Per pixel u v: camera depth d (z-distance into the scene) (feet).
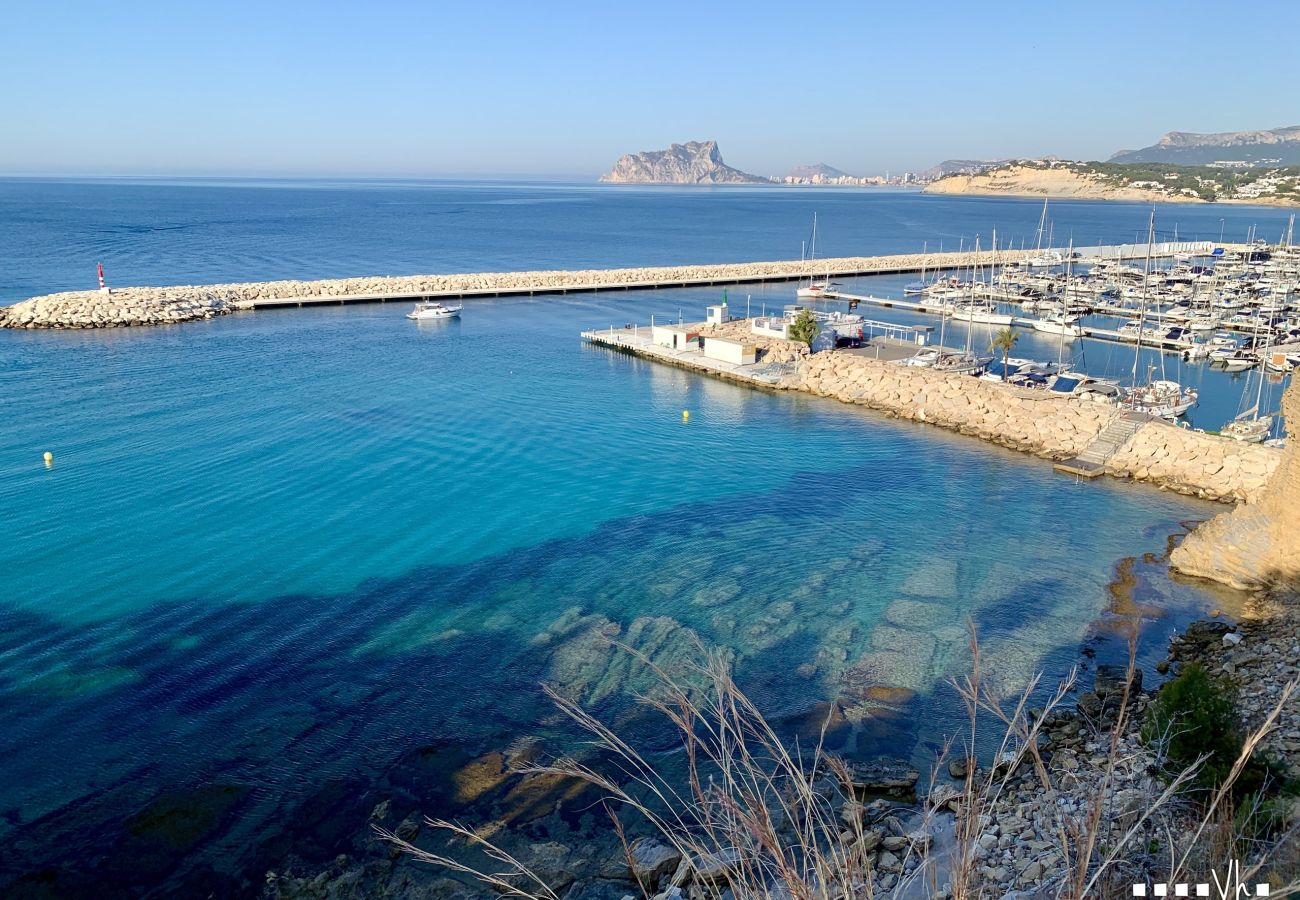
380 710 86.99
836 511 146.72
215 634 101.71
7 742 80.89
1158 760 35.83
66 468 158.20
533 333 313.73
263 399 210.59
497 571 120.26
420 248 602.03
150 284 408.46
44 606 107.76
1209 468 160.56
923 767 78.28
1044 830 61.11
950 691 91.56
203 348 271.69
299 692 90.12
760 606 110.83
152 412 196.54
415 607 109.29
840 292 414.41
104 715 85.51
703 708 87.30
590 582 117.19
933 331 321.52
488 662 96.37
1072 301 362.33
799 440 190.19
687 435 193.16
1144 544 133.90
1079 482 163.63
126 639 100.17
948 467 172.04
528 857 67.51
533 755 80.02
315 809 73.00
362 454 171.22
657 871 64.64
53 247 548.72
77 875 65.57
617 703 88.53
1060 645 101.91
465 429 191.42
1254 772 58.23
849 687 92.22
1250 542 116.06
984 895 45.83
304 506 142.92
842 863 21.79
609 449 180.75
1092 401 197.36
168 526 133.18
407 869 66.59
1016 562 126.41
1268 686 86.53
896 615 108.88
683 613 108.68
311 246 595.47
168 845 68.80
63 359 250.16
